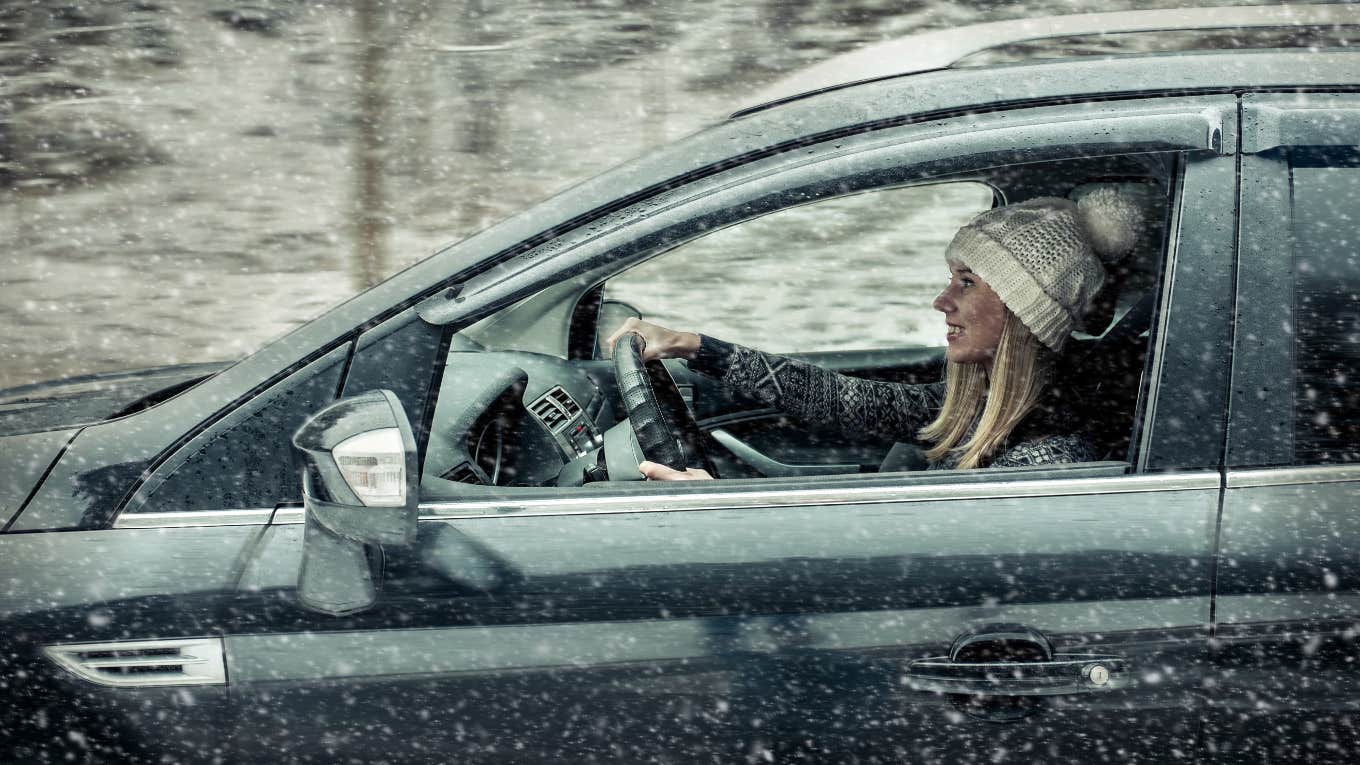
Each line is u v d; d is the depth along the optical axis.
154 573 2.08
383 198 7.05
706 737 2.07
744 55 8.87
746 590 2.05
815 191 2.13
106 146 7.61
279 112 8.02
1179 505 2.04
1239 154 2.06
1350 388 2.04
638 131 7.88
